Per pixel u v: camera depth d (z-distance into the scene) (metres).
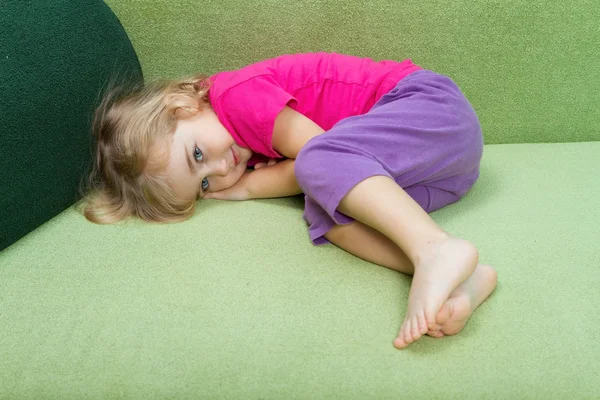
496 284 0.76
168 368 0.67
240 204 1.03
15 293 0.80
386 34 1.17
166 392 0.65
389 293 0.76
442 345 0.67
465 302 0.67
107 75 1.06
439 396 0.62
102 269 0.84
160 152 0.96
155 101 1.01
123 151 0.98
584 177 1.04
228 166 1.01
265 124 0.95
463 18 1.15
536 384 0.62
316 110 1.04
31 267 0.85
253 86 0.98
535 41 1.16
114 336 0.71
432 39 1.17
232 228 0.93
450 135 0.89
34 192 0.92
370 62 1.07
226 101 0.99
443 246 0.71
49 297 0.78
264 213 0.98
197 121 0.99
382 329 0.69
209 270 0.82
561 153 1.16
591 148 1.17
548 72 1.19
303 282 0.78
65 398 0.66
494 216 0.92
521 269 0.78
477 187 1.03
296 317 0.72
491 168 1.10
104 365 0.68
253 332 0.70
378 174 0.77
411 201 0.77
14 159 0.88
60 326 0.73
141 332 0.71
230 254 0.85
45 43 0.94
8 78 0.87
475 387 0.62
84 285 0.80
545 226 0.88
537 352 0.65
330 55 1.07
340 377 0.64
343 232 0.83
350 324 0.70
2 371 0.68
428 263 0.70
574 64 1.18
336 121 1.04
